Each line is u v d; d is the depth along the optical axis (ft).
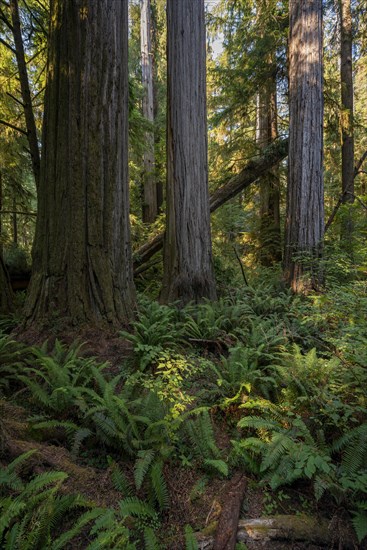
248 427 10.62
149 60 47.96
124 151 16.30
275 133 37.37
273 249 36.91
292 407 10.58
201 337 16.52
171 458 9.05
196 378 13.43
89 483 7.98
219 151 36.09
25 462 7.92
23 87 22.45
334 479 8.30
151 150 45.19
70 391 10.23
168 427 9.17
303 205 24.49
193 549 6.52
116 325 15.17
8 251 29.50
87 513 6.61
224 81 35.24
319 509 8.20
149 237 34.94
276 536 7.40
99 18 14.78
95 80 14.85
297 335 15.34
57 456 8.58
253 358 13.35
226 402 10.91
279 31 32.22
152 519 7.52
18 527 6.23
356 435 8.82
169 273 21.74
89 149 14.89
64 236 14.92
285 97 38.04
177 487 8.39
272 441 8.94
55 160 14.99
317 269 23.16
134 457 9.05
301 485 8.78
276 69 33.76
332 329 15.48
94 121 14.93
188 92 20.56
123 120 16.19
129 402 10.03
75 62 14.65
